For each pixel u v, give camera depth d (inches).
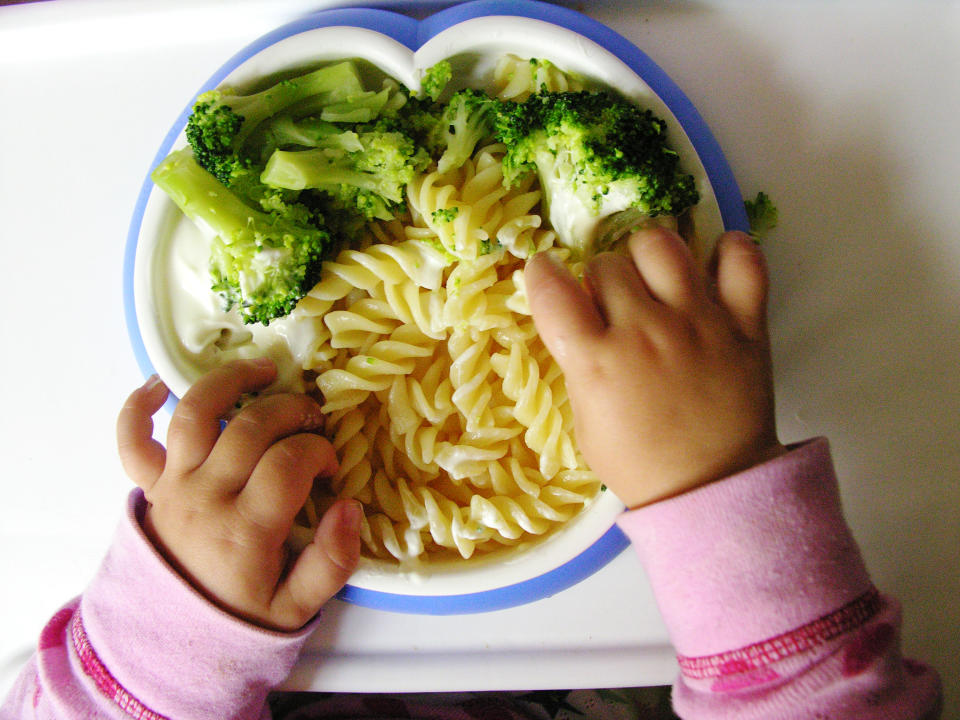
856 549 26.5
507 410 35.8
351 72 32.4
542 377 35.5
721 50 35.6
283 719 43.1
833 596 24.8
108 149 38.1
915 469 35.7
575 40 31.7
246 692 32.3
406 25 33.9
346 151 32.4
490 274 34.2
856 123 35.3
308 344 34.3
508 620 36.9
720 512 24.8
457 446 35.0
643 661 36.1
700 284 27.6
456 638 37.0
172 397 35.0
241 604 30.2
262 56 32.4
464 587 33.6
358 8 35.4
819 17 35.4
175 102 37.8
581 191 31.0
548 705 44.6
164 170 31.2
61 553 38.9
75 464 38.7
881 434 35.8
